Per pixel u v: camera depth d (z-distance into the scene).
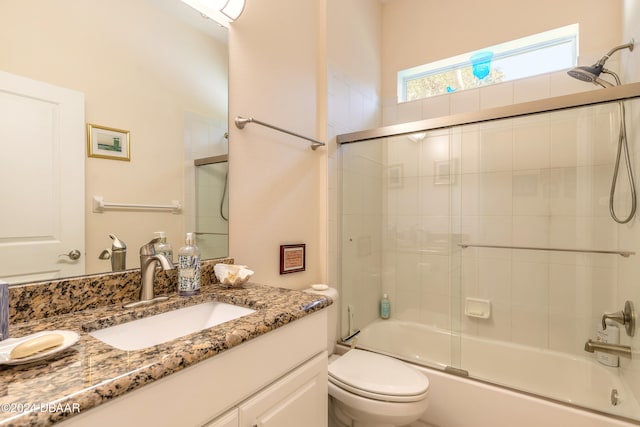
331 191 1.87
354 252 2.06
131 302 0.90
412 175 2.19
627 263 1.54
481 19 2.19
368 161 2.18
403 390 1.22
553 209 1.80
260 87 1.42
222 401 0.66
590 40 1.86
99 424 0.46
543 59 2.08
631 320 1.45
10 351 0.52
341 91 1.98
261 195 1.42
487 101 2.14
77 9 0.86
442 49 2.32
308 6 1.74
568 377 1.69
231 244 1.27
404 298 2.25
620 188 1.59
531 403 1.34
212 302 1.02
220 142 1.24
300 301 0.94
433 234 2.14
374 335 2.16
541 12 2.00
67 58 0.84
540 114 1.66
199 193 1.16
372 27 2.41
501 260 1.96
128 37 0.97
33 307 0.75
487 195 1.97
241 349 0.71
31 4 0.77
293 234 1.61
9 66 0.74
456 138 2.02
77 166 0.86
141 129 1.00
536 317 1.87
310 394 0.93
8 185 0.74
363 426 1.31
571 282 1.78
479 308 2.01
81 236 0.86
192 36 1.15
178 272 0.99
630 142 1.51
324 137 1.82
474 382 1.49
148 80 1.02
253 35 1.39
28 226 0.77
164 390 0.55
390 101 2.51
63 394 0.43
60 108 0.82
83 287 0.83
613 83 1.79
